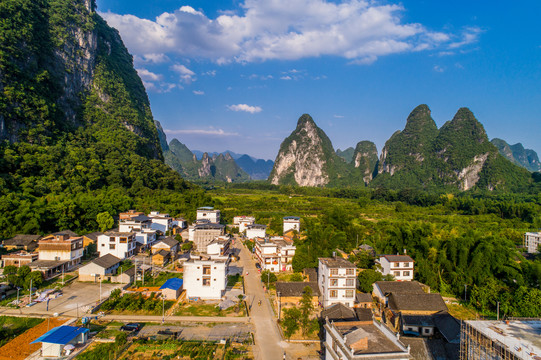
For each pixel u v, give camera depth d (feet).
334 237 411.95
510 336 139.64
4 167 451.53
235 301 255.50
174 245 388.37
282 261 351.87
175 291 258.57
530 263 300.61
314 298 255.91
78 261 321.73
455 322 208.23
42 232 365.20
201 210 545.85
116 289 247.09
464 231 440.86
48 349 171.01
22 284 251.60
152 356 175.63
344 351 138.82
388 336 151.23
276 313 239.50
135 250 370.12
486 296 256.73
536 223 583.58
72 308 229.66
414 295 240.94
